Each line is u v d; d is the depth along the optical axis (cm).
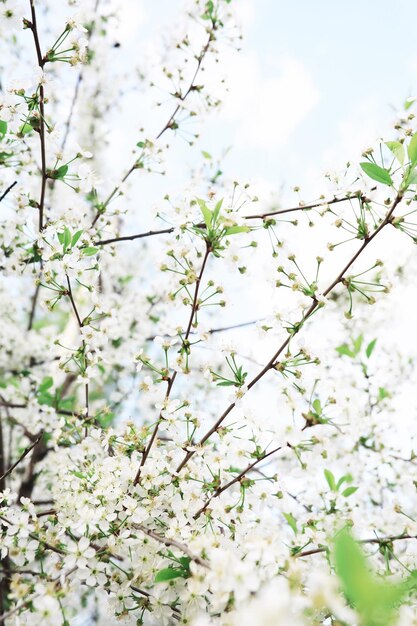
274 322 309
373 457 443
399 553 328
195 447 308
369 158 325
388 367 523
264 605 177
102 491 311
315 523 333
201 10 449
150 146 434
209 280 317
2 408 587
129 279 684
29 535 323
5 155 410
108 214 439
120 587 300
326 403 284
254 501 303
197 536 287
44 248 375
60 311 795
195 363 543
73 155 387
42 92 333
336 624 229
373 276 407
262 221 338
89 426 374
